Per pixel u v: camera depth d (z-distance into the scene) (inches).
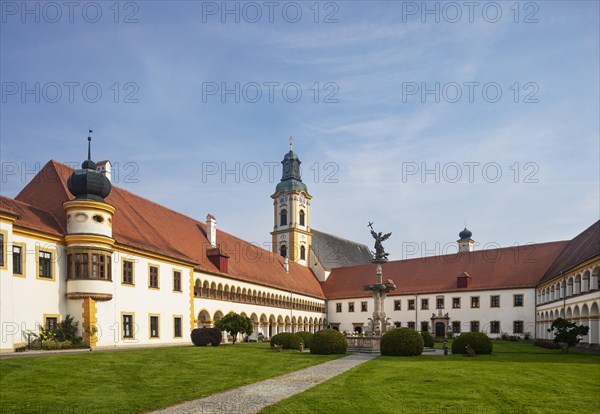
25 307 1302.9
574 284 2214.6
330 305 3722.9
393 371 1008.2
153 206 2219.5
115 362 1028.5
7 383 781.3
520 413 645.3
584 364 1223.5
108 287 1497.3
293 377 922.1
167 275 1845.5
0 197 1390.3
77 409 627.2
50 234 1403.8
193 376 895.7
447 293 3260.3
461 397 729.6
